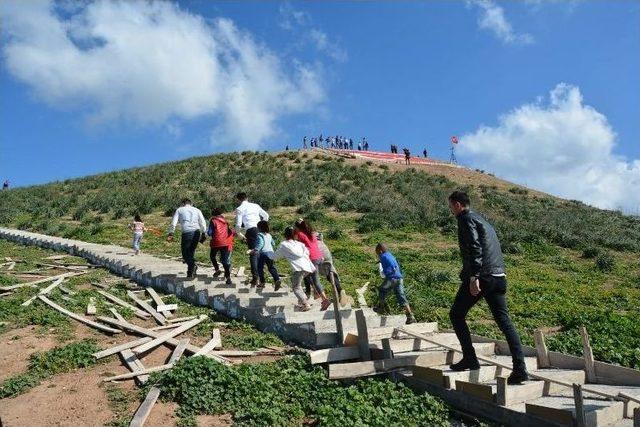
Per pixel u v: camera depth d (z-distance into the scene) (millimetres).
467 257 6645
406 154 54031
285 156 53406
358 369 7312
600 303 14398
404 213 30578
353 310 9812
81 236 25156
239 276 14422
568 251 24391
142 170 51562
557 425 5715
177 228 27516
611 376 7234
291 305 10461
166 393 6891
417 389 7188
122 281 14430
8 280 14070
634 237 30766
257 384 7020
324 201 35031
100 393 7176
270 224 27641
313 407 6562
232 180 42406
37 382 7609
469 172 54250
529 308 13164
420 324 9320
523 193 45875
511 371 7363
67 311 10867
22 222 32562
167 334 9406
